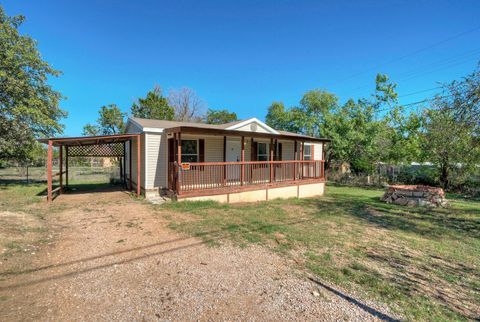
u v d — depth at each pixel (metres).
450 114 8.31
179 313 2.60
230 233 5.48
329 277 3.56
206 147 11.12
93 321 2.44
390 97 19.55
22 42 13.51
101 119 26.14
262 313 2.64
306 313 2.66
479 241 5.69
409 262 4.32
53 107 14.98
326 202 10.46
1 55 12.70
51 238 4.92
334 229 6.22
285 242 5.02
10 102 13.03
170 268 3.69
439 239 5.79
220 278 3.41
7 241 4.55
